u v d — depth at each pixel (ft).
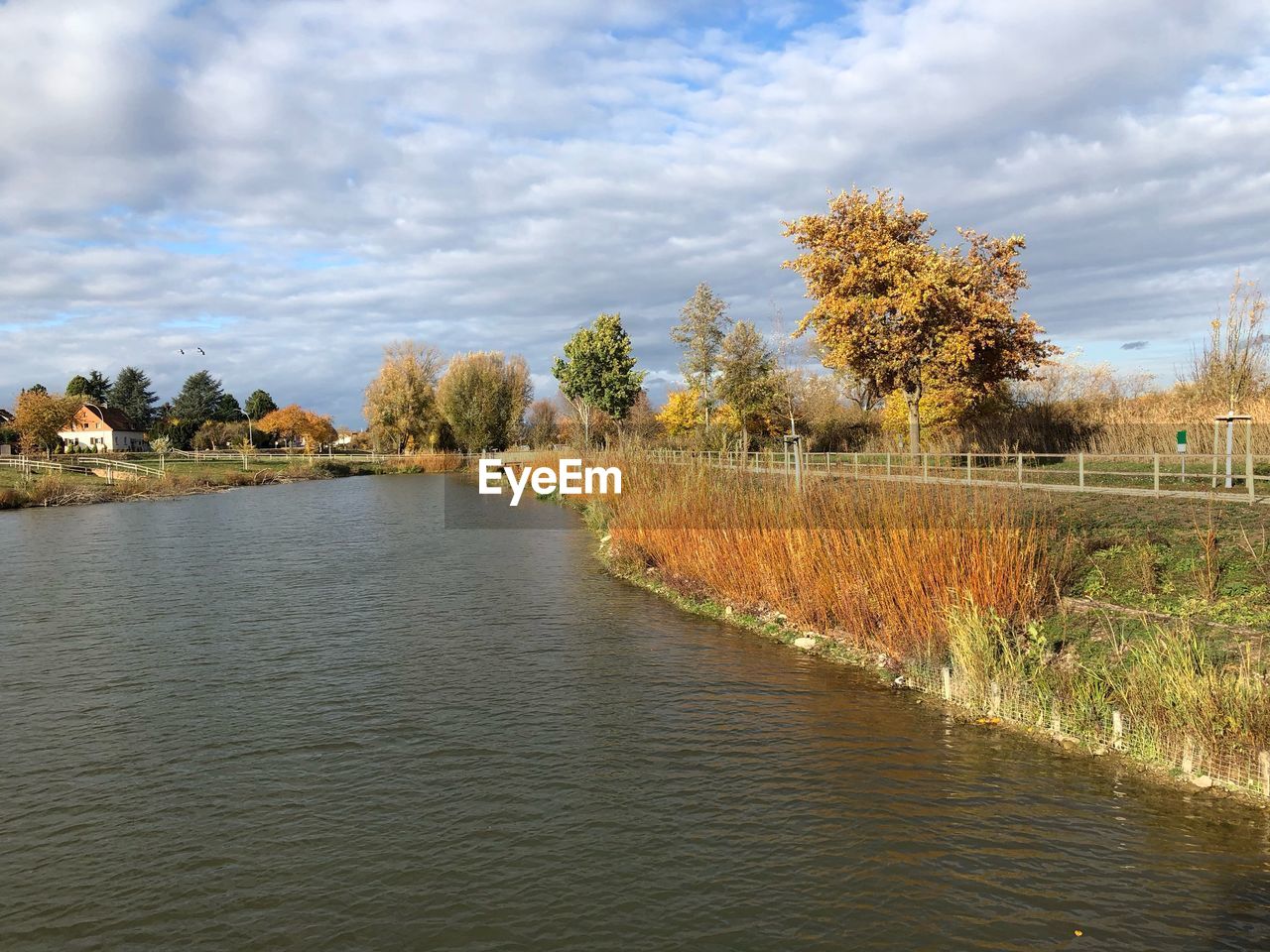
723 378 154.61
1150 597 36.47
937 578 37.24
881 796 25.86
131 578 67.87
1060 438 107.55
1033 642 34.04
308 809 26.00
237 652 44.24
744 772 28.09
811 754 29.37
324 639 47.01
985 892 20.67
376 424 289.53
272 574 69.62
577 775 28.14
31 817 25.64
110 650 44.78
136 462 226.17
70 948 19.25
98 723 33.63
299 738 31.86
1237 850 22.03
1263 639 30.19
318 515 125.39
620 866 22.44
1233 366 77.87
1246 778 24.88
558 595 59.82
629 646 44.93
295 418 336.49
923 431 125.49
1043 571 38.45
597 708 34.78
